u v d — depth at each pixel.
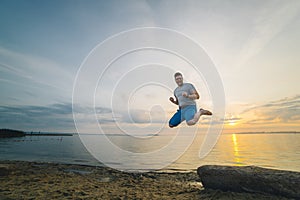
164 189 5.23
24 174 6.79
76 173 7.92
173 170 9.77
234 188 4.16
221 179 4.34
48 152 18.61
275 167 11.07
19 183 5.46
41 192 4.53
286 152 19.50
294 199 3.50
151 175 8.01
